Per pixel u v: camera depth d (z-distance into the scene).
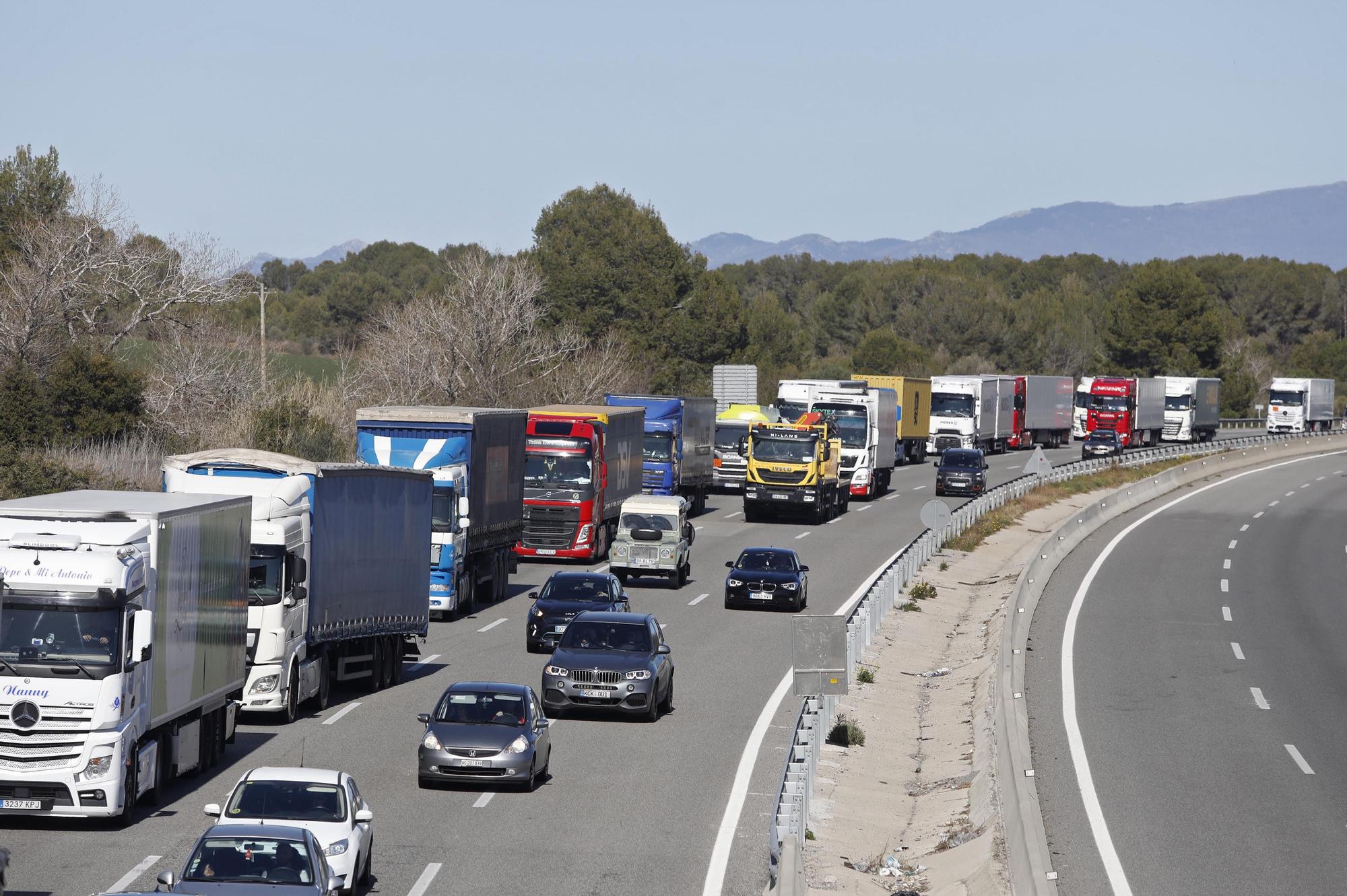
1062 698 99.44
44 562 61.97
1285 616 139.75
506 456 144.25
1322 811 70.12
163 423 185.12
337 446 195.62
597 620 94.38
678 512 154.38
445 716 72.25
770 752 82.19
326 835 50.94
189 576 70.62
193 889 43.84
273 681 84.69
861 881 58.38
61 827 62.59
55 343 190.62
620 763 78.94
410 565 103.31
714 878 57.03
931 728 92.31
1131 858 61.25
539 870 57.47
